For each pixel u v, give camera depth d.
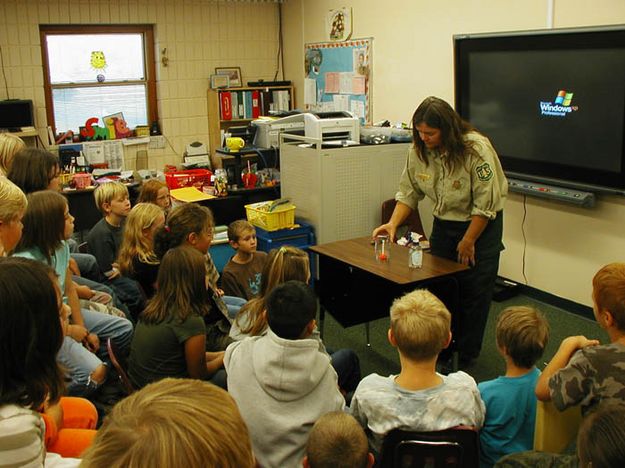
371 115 6.40
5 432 1.27
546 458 1.79
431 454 1.81
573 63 4.09
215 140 7.42
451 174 3.43
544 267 4.68
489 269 3.52
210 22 7.36
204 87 7.46
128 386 2.42
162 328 2.42
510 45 4.49
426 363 1.96
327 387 1.97
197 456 0.67
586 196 4.14
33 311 1.32
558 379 1.91
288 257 2.59
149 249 3.27
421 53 5.61
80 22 6.69
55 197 2.68
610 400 1.68
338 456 1.59
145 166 7.25
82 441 1.74
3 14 6.33
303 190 4.84
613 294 1.94
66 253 2.84
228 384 2.01
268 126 5.42
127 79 7.17
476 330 3.61
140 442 0.67
